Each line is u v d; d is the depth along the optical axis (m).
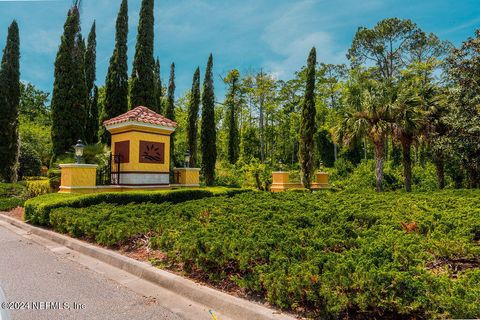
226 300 3.54
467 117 15.22
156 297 3.89
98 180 12.73
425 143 17.77
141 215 7.30
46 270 4.93
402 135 16.55
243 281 3.73
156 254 5.48
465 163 16.34
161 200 10.87
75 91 16.66
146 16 19.25
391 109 15.80
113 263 5.27
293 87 38.88
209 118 22.81
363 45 35.38
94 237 6.59
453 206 7.99
